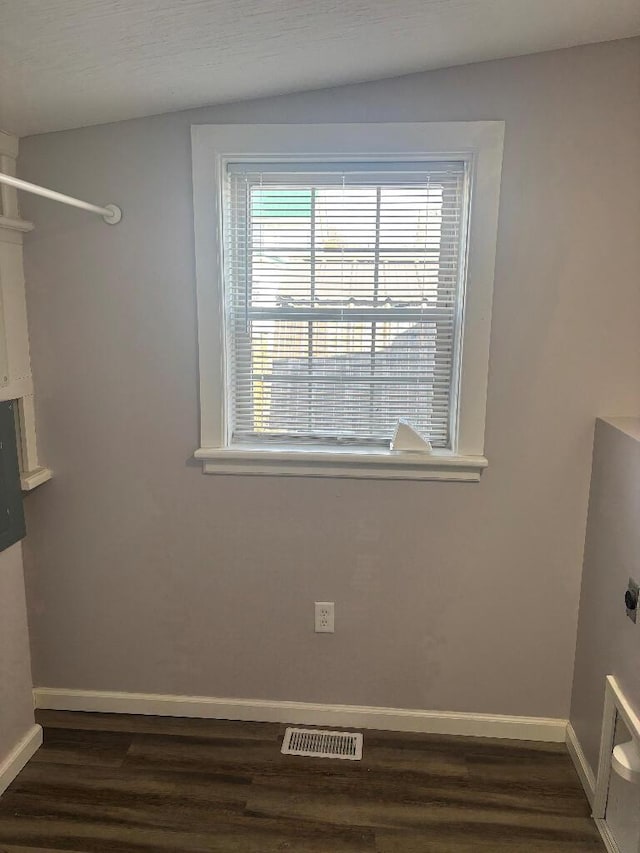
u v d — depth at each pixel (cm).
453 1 138
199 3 123
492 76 183
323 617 221
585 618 206
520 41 169
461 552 213
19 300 203
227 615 225
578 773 205
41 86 157
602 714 187
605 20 160
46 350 209
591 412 200
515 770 207
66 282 204
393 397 212
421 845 179
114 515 220
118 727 226
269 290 207
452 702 224
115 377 210
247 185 201
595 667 195
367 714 227
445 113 186
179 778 202
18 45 132
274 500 214
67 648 231
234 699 230
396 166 196
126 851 177
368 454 206
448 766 209
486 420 203
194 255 200
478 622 217
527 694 221
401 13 140
